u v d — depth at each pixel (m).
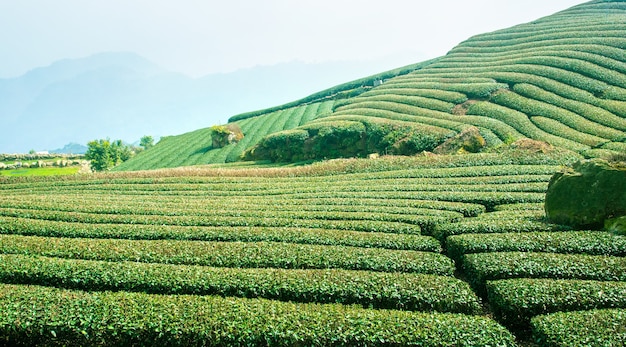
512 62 59.56
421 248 18.52
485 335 11.40
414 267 16.23
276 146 56.16
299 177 37.38
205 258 17.03
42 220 22.48
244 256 17.09
